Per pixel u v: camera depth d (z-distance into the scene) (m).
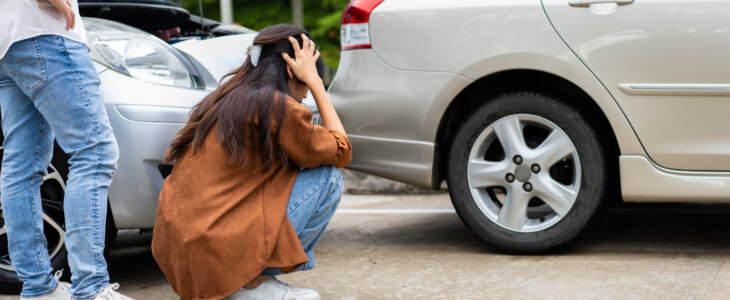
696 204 4.60
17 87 2.46
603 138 3.30
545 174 3.31
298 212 2.39
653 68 3.13
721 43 3.07
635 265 3.14
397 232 4.09
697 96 3.10
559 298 2.71
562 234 3.29
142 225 2.90
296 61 2.43
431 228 4.15
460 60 3.32
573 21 3.20
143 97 2.87
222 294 2.31
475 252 3.51
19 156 2.48
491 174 3.38
